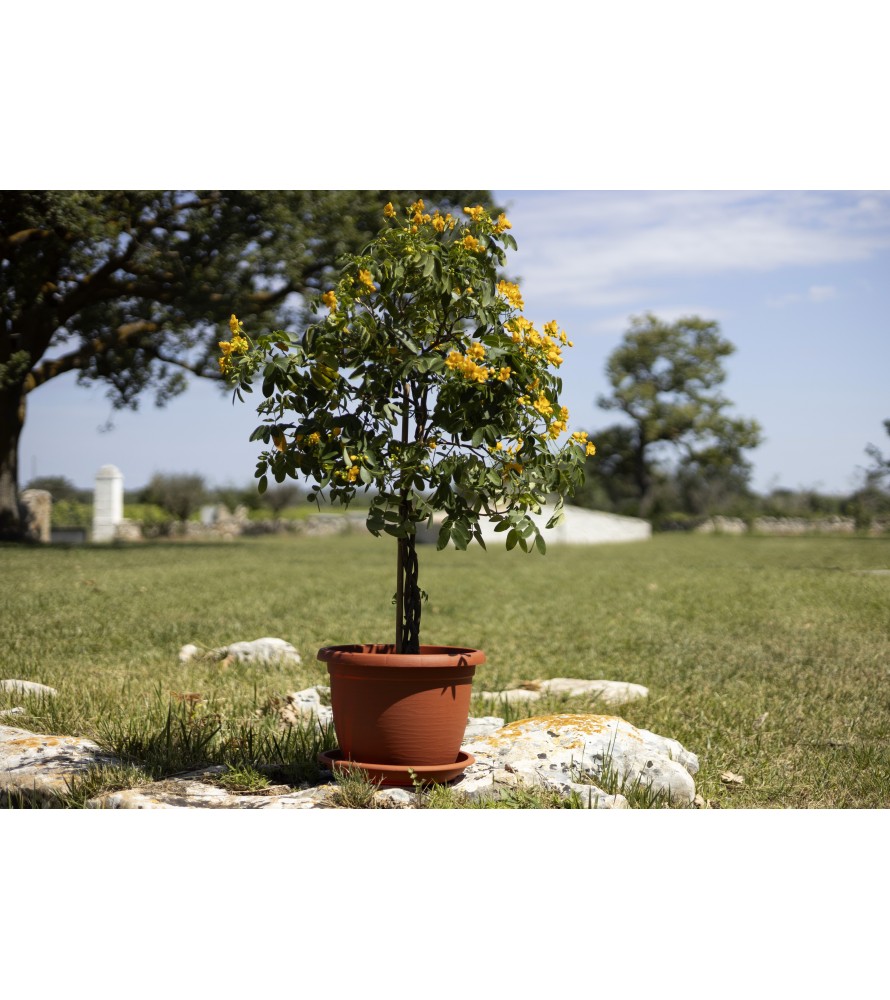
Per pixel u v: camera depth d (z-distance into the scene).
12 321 24.23
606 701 6.09
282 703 5.59
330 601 12.01
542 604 12.27
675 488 61.50
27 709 5.28
